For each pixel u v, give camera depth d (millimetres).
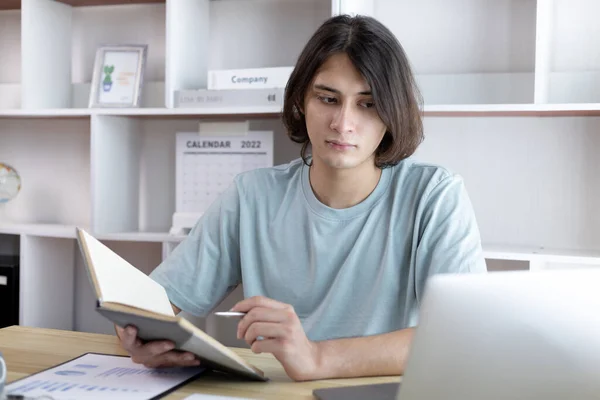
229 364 1002
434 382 803
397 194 1484
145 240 2416
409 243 1460
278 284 1544
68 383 1012
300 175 1578
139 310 951
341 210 1492
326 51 1335
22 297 2586
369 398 957
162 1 2607
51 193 2836
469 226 1412
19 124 2859
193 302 1563
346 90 1323
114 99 2492
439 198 1432
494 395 792
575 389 799
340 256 1497
